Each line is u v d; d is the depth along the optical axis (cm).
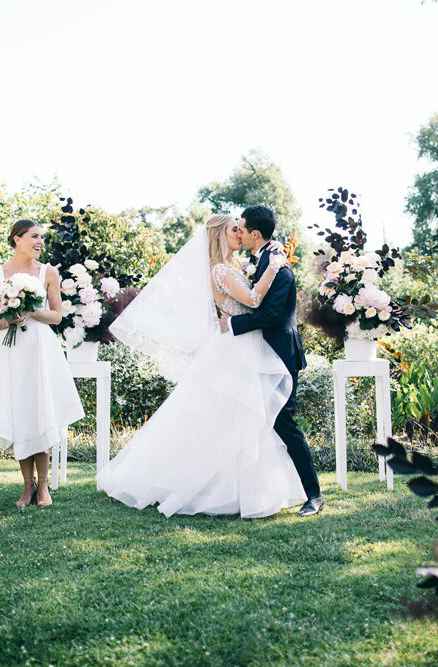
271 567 309
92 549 341
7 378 436
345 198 525
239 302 433
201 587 284
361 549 334
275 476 417
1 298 427
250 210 436
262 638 235
